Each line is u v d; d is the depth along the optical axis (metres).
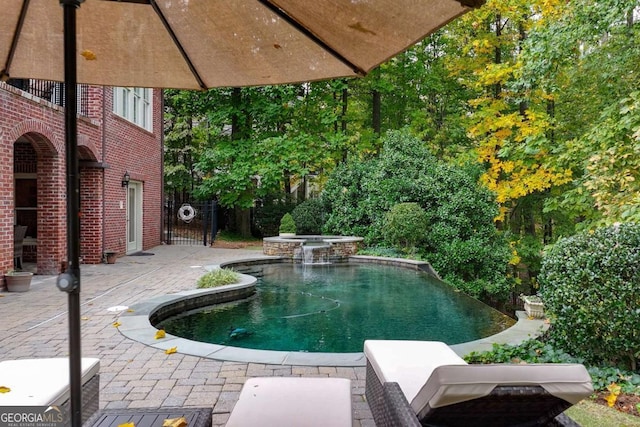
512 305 16.20
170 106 21.02
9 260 7.42
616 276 3.67
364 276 10.38
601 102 9.88
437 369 1.66
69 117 1.40
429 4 1.78
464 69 14.70
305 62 2.47
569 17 8.39
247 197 17.47
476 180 13.16
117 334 4.78
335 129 18.94
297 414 2.01
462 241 12.34
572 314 3.89
